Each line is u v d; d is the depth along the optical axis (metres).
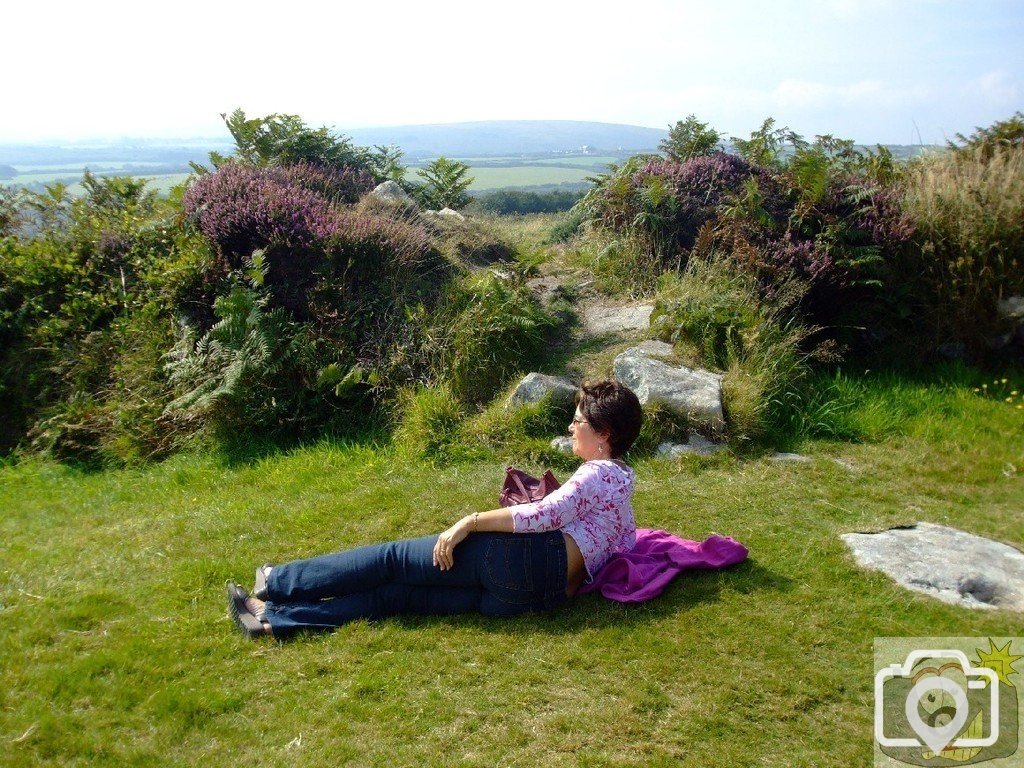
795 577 4.16
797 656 3.48
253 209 8.15
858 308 8.01
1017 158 8.79
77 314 8.35
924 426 6.49
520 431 6.25
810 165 8.41
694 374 6.54
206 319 7.93
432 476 5.84
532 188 40.78
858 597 3.96
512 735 3.05
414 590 3.89
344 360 7.27
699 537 4.73
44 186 9.90
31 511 6.04
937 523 4.88
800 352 7.44
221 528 5.11
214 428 7.02
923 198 8.28
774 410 6.50
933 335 7.88
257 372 6.99
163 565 4.64
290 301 7.74
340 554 3.89
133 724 3.16
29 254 8.78
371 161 11.97
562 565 3.79
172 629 3.87
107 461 7.20
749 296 7.38
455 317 7.48
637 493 5.39
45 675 3.44
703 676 3.36
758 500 5.25
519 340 7.28
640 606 3.88
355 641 3.68
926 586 4.06
